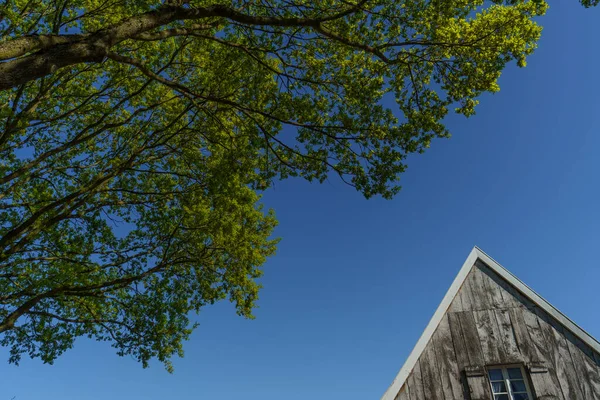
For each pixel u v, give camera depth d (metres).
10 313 11.09
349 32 9.21
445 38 9.07
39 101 11.12
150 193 12.41
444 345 9.48
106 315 13.05
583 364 8.73
